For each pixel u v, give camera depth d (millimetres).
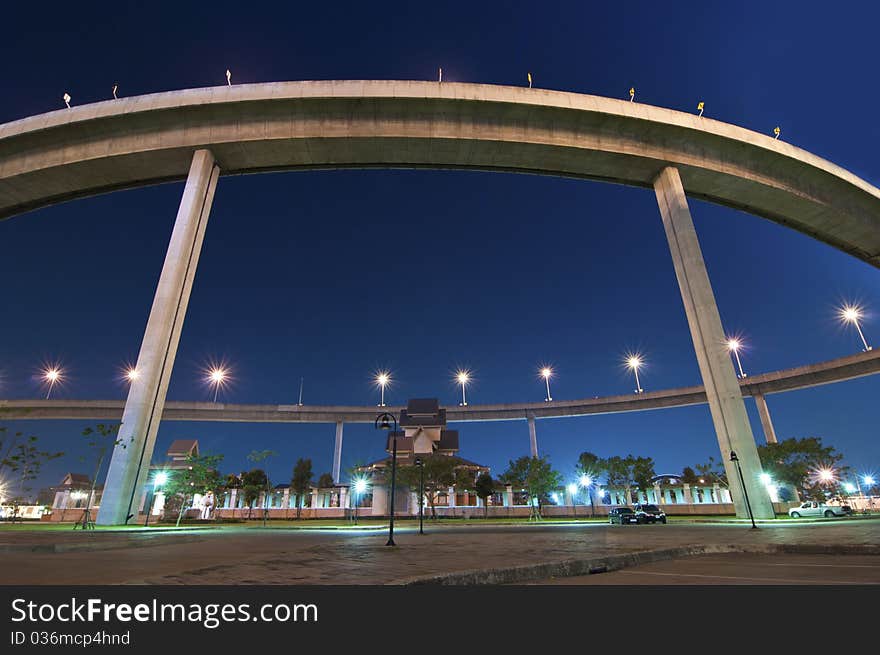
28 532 20938
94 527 26156
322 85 39438
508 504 54594
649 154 41969
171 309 32844
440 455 52875
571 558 9039
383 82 39812
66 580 6926
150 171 41219
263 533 24750
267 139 39312
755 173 44062
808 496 41000
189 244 35438
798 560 10062
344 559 9789
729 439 33438
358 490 55281
